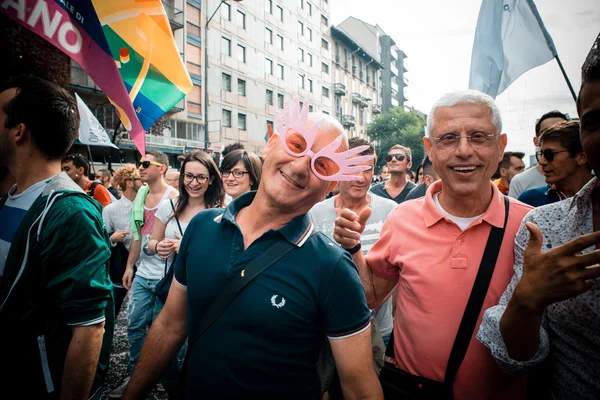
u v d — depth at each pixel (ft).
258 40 93.04
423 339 5.00
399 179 13.30
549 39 12.29
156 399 9.70
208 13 78.13
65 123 4.97
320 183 4.06
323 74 125.39
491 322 4.19
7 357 4.27
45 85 4.92
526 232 4.35
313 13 118.62
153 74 10.22
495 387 4.72
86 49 8.50
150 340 4.81
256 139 91.86
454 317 4.87
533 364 3.85
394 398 5.01
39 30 7.90
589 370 3.71
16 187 5.07
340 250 4.17
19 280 4.32
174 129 71.36
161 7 10.23
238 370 3.84
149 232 10.86
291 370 3.92
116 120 57.06
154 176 11.12
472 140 4.86
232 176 11.07
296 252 4.02
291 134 4.04
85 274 4.40
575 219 3.88
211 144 78.84
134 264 11.24
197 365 4.00
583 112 3.25
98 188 15.24
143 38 10.02
